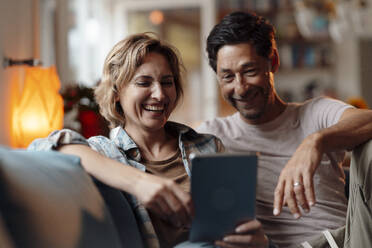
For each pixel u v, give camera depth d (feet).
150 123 4.49
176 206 3.25
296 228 5.07
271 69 5.50
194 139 4.89
